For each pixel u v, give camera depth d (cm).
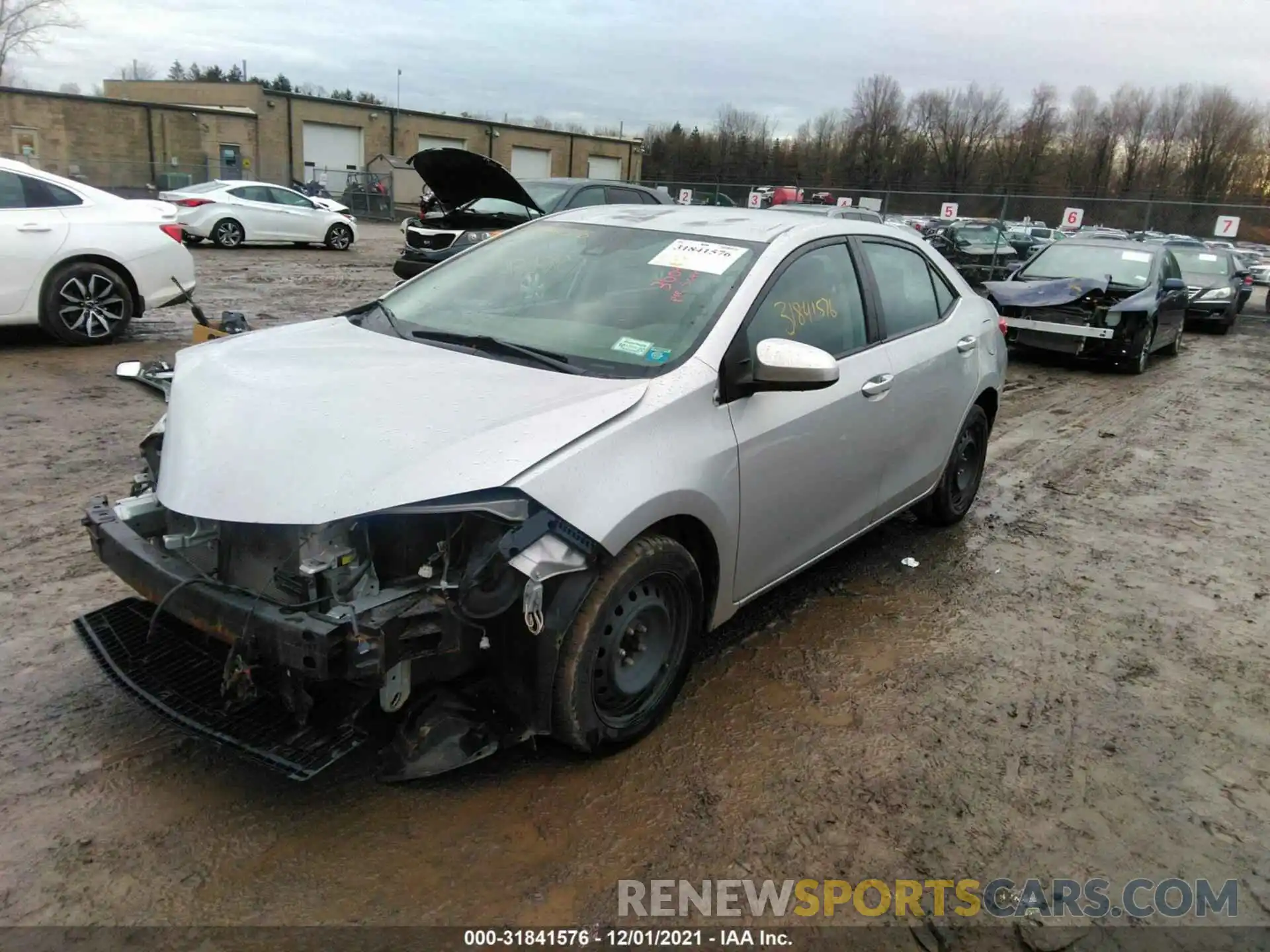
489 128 4938
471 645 267
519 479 258
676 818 282
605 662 288
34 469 535
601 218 420
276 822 268
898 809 294
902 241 470
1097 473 707
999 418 889
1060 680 382
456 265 418
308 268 1644
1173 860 279
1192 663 405
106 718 310
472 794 286
